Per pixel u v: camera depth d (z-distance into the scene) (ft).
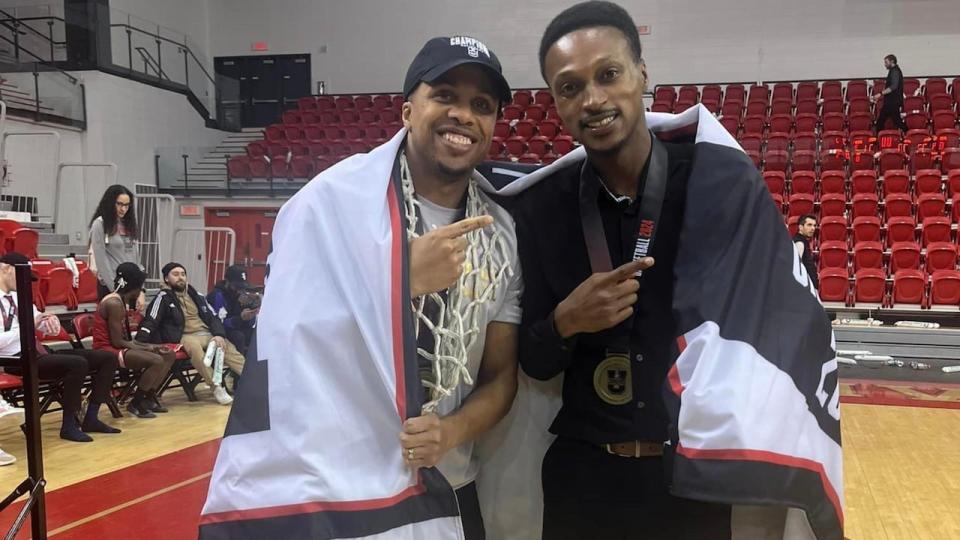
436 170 3.95
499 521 4.93
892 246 25.22
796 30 38.42
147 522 9.53
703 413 3.29
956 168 29.19
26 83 30.27
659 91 37.58
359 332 3.66
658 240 4.02
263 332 3.68
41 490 6.78
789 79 38.60
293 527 3.45
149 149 35.81
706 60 39.47
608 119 3.74
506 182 4.59
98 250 18.86
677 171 4.05
